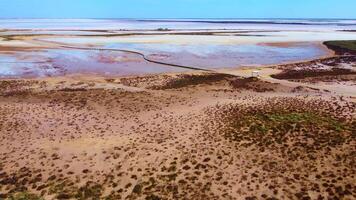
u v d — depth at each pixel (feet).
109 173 65.82
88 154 73.61
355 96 112.16
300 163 64.59
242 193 57.36
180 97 116.26
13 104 109.50
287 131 77.56
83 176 65.05
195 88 130.93
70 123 93.04
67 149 76.43
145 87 136.77
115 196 58.23
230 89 129.08
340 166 62.39
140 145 76.84
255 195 56.70
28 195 58.95
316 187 57.36
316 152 67.72
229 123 84.89
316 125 79.71
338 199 53.98
